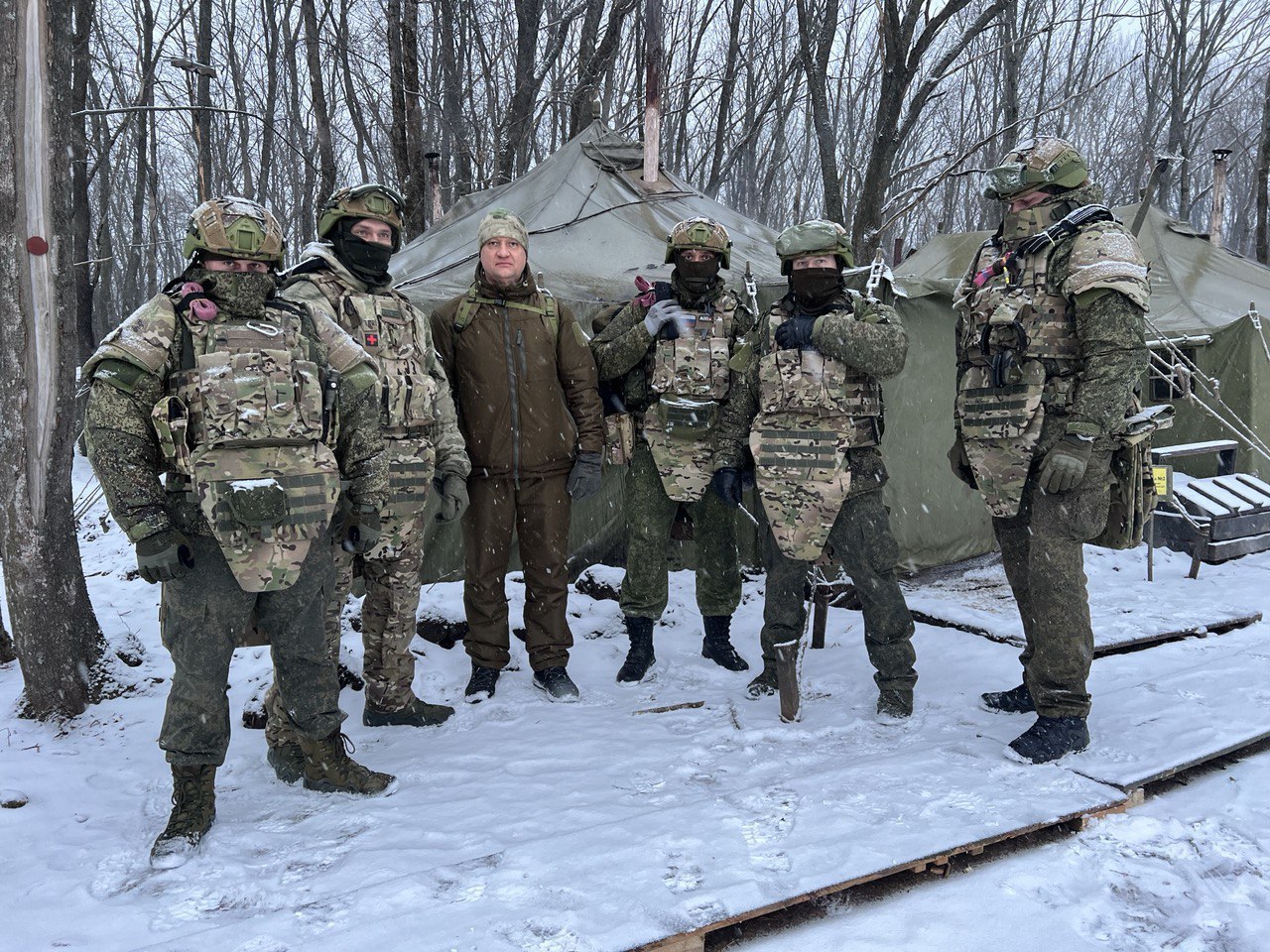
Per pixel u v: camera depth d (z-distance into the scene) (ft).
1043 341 9.94
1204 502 21.42
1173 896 7.50
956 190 80.48
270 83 67.82
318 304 10.27
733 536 13.93
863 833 7.99
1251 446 24.17
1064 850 8.25
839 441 11.18
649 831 8.07
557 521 12.60
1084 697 9.91
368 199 10.56
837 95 62.90
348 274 10.72
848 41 60.49
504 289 12.19
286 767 9.96
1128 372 9.34
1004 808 8.49
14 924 7.06
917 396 19.94
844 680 13.01
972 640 14.92
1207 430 25.72
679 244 12.69
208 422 7.93
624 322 13.47
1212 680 12.01
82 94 22.31
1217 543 21.04
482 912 6.77
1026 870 7.89
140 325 7.92
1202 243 31.58
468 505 12.52
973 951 6.77
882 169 25.34
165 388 8.10
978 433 10.43
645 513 13.30
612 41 35.12
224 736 8.48
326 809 9.08
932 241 36.29
